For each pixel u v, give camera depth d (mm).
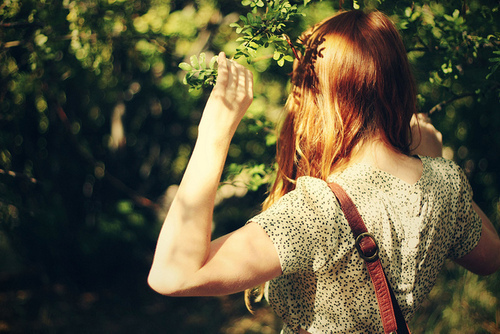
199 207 903
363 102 1019
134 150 5508
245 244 910
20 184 4211
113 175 5238
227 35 4203
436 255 1048
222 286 887
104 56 2752
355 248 943
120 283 5203
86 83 4445
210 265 887
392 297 958
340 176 1002
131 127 5422
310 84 1060
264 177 1933
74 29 2395
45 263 4941
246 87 970
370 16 1062
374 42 1021
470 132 3896
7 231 4090
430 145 1306
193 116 5270
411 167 1029
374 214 958
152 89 5059
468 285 3404
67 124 3955
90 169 4824
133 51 2984
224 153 940
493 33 1820
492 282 3314
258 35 1247
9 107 3391
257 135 2156
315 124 1062
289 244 915
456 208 1066
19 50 3156
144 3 3113
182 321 4676
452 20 1761
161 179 5629
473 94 1904
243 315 4703
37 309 4695
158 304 4965
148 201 4980
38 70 3031
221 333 4441
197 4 4219
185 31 3654
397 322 957
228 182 1952
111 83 4484
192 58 1215
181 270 872
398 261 979
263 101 3221
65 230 4781
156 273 884
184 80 1220
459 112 3789
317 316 1021
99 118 4996
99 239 4867
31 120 4199
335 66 1020
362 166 1008
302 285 1007
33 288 5031
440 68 1882
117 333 4449
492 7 1887
